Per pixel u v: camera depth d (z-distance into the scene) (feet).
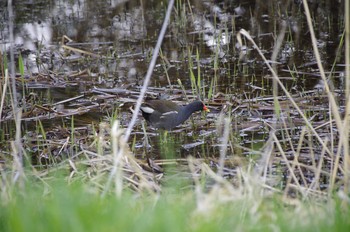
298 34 60.80
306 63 52.95
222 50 57.16
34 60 56.24
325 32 61.26
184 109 40.98
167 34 62.23
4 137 40.75
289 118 38.60
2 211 21.24
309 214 21.21
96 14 69.62
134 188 29.27
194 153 37.88
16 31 64.44
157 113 40.68
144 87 28.22
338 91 46.11
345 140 26.89
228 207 22.06
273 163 34.19
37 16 69.31
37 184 28.32
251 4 71.26
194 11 69.00
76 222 17.94
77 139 38.99
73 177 30.71
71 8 71.77
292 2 66.49
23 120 43.29
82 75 52.29
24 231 18.45
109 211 19.49
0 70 52.49
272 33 60.70
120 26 65.36
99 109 45.06
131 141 39.75
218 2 72.33
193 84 46.44
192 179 31.83
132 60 55.98
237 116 42.63
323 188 31.76
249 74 51.67
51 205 20.18
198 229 18.58
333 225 20.31
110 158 30.60
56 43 60.75
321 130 38.96
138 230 17.92
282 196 25.40
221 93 46.57
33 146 38.70
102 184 29.25
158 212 19.62
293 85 48.62
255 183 24.44
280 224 19.95
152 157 37.29
